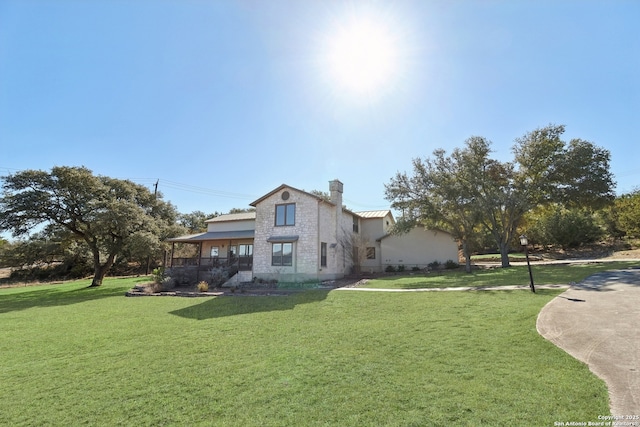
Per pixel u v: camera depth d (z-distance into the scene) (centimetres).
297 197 2289
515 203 2294
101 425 408
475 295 1181
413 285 1659
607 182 2266
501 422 356
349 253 2647
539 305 914
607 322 693
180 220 5438
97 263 2691
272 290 1802
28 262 3725
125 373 593
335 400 439
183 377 557
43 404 477
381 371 534
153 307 1389
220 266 2402
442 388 452
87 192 2558
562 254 3394
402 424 367
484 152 2441
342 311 1084
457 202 2347
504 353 573
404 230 2553
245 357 650
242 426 385
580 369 480
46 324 1105
